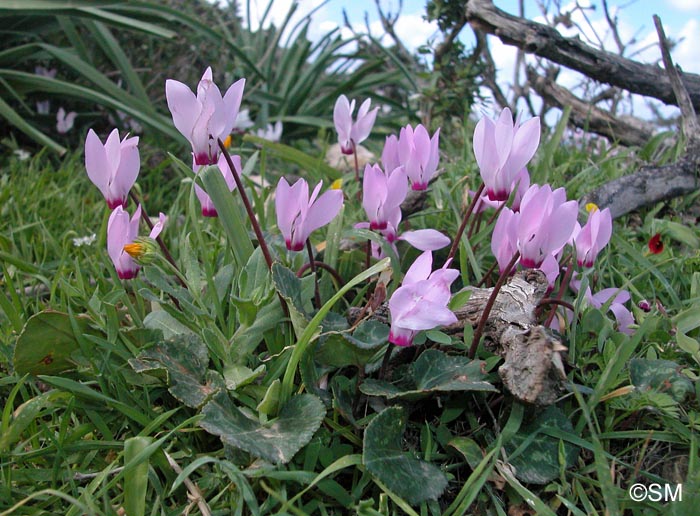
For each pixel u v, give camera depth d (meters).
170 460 0.20
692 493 0.18
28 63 0.71
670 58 0.38
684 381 0.22
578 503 0.20
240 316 0.21
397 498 0.18
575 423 0.22
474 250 0.31
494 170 0.22
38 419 0.23
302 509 0.19
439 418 0.21
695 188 0.36
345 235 0.25
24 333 0.21
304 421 0.19
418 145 0.26
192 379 0.21
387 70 0.97
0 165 0.59
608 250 0.30
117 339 0.23
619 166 0.45
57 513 0.19
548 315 0.25
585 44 0.42
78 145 0.69
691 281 0.29
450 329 0.23
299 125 0.85
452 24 0.57
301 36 0.89
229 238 0.24
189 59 0.84
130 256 0.23
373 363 0.22
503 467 0.19
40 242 0.39
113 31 0.77
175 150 0.66
